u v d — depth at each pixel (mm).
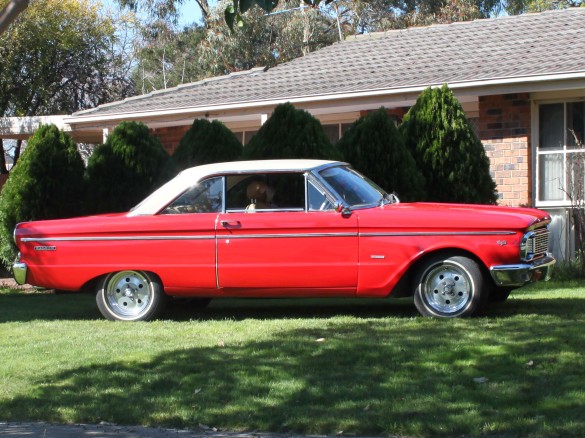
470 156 13117
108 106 19266
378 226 9164
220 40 32625
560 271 13492
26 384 7203
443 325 8555
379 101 15664
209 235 9523
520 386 6445
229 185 9602
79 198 13828
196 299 11062
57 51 30484
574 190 13906
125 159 13625
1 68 29250
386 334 8211
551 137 14875
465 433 5703
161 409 6453
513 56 15797
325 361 7289
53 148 13711
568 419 5754
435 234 9031
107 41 32375
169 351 7895
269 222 9359
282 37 33406
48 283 10008
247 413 6246
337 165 9883
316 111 16781
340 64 18562
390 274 9141
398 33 20312
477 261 9117
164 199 9734
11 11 9258
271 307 10992
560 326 8258
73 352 8094
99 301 9969
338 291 9312
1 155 26688
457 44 17969
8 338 8945
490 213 9047
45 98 30094
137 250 9703
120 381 7113
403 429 5789
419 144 13203
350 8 34281
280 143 12508
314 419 6039
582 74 13602
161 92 19719
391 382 6707
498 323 8570
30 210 13594
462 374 6801
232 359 7512
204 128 13461
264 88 17750
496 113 15047
